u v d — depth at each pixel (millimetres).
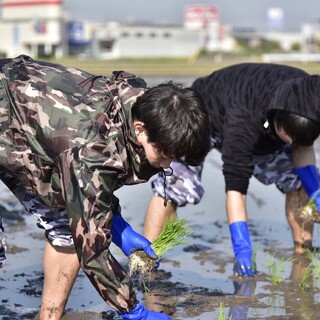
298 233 7074
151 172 4043
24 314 5383
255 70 6176
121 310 4000
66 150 3861
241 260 6312
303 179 6496
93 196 3791
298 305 5668
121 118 3889
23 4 99938
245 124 6016
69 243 4637
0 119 4082
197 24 115188
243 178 6160
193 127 3742
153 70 41219
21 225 8016
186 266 6625
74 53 106438
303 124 5605
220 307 5449
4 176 4441
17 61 4277
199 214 8766
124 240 4402
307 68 40500
